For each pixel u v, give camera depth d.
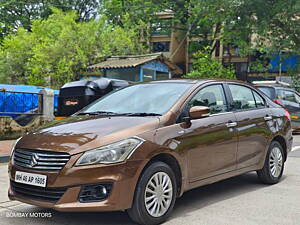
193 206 4.86
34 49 24.83
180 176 4.41
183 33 39.31
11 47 26.55
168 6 34.31
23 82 27.14
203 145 4.67
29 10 40.66
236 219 4.33
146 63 20.12
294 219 4.35
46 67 23.86
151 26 36.72
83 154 3.75
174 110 4.54
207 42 36.12
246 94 5.92
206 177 4.77
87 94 11.70
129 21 33.12
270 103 6.38
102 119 4.46
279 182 6.32
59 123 4.60
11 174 4.17
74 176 3.70
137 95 5.17
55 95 17.09
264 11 20.88
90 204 3.71
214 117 5.00
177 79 5.41
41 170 3.86
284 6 19.81
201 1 22.33
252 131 5.59
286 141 6.40
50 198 3.85
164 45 41.09
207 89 5.17
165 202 4.20
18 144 4.23
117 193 3.75
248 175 6.85
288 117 6.62
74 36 23.58
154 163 4.09
